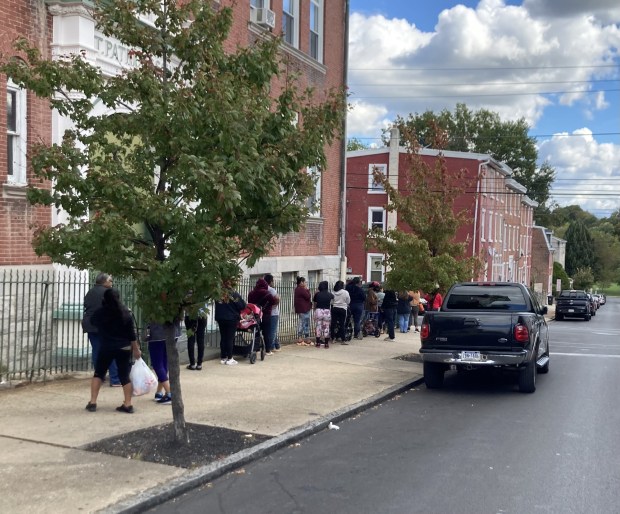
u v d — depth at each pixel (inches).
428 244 613.3
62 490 216.5
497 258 1856.5
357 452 291.6
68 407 334.3
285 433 305.3
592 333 1151.6
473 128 2832.2
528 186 2864.2
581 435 331.9
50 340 419.5
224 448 274.8
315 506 221.9
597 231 4948.3
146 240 278.4
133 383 335.3
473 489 243.0
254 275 690.2
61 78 260.1
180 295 261.1
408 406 404.5
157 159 271.7
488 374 556.7
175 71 282.2
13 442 268.8
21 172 412.8
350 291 735.1
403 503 226.7
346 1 898.1
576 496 237.6
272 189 268.7
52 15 427.5
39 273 422.0
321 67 828.6
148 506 212.7
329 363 541.3
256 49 293.1
